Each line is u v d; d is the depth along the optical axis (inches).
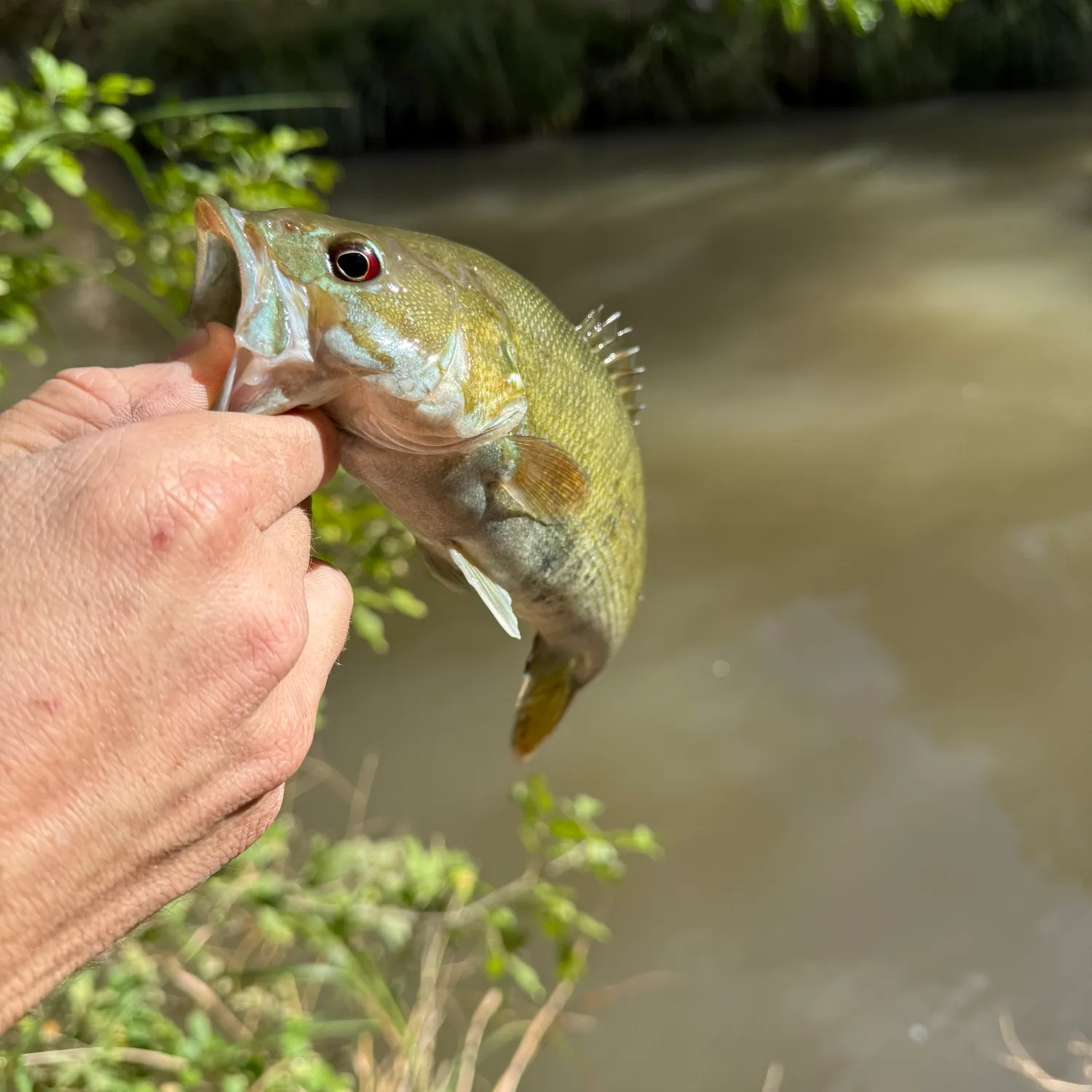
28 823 8.3
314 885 21.9
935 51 119.0
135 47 110.9
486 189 101.7
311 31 113.7
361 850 23.0
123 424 9.7
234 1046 18.5
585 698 37.2
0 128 17.6
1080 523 43.3
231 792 9.2
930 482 48.4
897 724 34.4
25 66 72.9
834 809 31.4
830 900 28.6
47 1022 17.8
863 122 113.0
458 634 41.4
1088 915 26.9
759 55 117.7
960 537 43.9
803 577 42.9
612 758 34.5
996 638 37.5
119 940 9.0
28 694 8.3
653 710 36.4
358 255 11.4
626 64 119.9
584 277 78.2
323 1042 24.0
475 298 12.6
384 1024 23.1
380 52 115.0
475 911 23.9
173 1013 22.8
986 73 119.0
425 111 117.0
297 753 9.8
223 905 22.2
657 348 66.0
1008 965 26.0
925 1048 24.5
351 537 22.0
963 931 27.2
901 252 77.2
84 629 8.4
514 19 116.2
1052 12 115.4
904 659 37.4
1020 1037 24.4
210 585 8.7
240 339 10.4
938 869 29.0
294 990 24.0
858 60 115.0
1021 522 44.1
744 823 31.4
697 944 27.8
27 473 8.7
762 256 79.7
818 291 71.7
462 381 12.2
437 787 33.5
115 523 8.5
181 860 9.1
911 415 54.8
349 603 11.2
